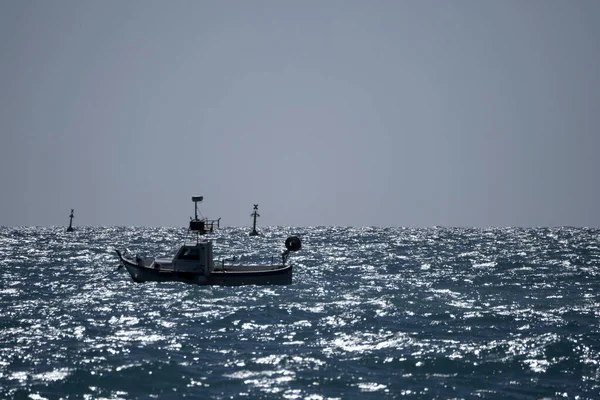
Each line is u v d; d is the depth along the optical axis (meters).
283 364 122.25
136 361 122.75
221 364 122.06
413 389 109.31
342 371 118.12
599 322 160.50
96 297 197.50
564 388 110.38
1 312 172.75
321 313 171.50
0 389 108.12
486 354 129.00
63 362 122.50
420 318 165.25
